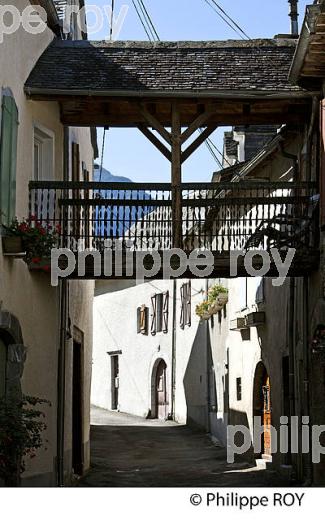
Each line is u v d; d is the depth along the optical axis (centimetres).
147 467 1900
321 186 1288
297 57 1246
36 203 1344
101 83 1380
